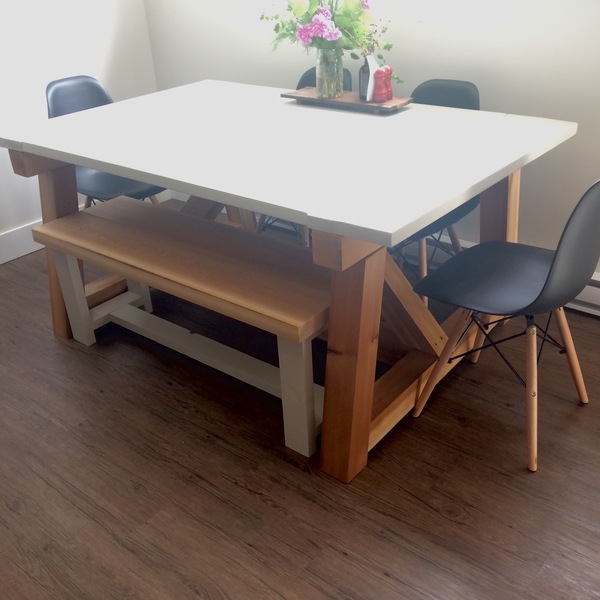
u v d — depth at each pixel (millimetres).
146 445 2064
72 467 1990
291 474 1929
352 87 3053
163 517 1802
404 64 2857
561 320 1993
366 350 1713
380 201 1557
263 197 1609
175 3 3578
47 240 2305
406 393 2049
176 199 4125
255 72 3439
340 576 1614
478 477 1886
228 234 2213
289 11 2393
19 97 3295
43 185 2385
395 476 1902
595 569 1603
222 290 1841
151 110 2564
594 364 2357
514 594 1550
